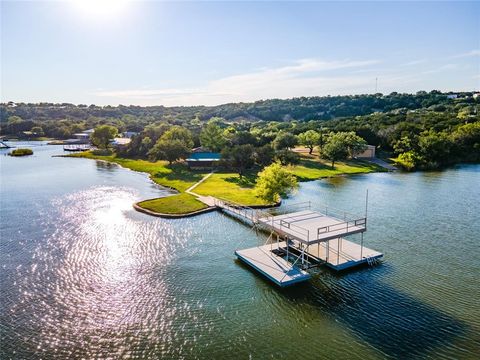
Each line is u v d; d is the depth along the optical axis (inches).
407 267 1446.9
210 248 1676.9
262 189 2240.4
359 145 4330.7
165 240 1784.0
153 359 946.7
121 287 1318.9
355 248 1581.0
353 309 1157.7
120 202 2554.1
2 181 3380.9
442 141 4183.1
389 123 5851.4
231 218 2132.1
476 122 4955.7
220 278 1378.0
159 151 4205.2
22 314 1153.4
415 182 3154.5
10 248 1688.0
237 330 1058.7
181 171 3841.0
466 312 1131.9
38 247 1700.3
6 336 1043.3
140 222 2074.3
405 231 1860.2
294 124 7327.8
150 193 2861.7
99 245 1722.4
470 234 1812.3
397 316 1116.5
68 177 3629.4
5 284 1347.2
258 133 5610.2
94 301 1227.9
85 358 954.1
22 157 5393.7
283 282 1293.1
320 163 4131.4
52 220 2121.1
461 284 1310.3
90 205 2465.6
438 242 1708.9
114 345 1002.7
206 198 2561.5
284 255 1556.3
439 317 1107.3
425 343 987.9
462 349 960.9
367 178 3388.3
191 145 4817.9
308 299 1222.3
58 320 1120.2
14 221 2100.1
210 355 956.6
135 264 1510.8
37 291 1295.5
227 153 3718.0
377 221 2023.9
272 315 1131.9
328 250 1465.3
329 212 2209.6
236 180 3287.4
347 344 989.8
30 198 2674.7
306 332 1045.2
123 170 4138.8
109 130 5930.1
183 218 2140.7
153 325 1091.3
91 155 5482.3
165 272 1435.8
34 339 1030.4
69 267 1487.5
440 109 7578.7
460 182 3129.9
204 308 1177.4
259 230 1918.1
